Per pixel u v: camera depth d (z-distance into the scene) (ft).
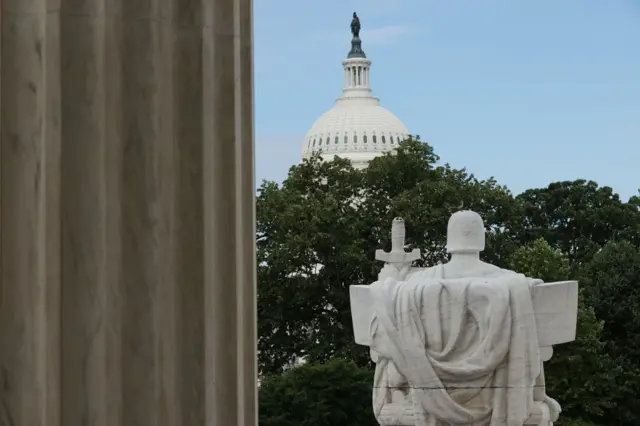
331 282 213.87
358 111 410.11
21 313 14.33
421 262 218.18
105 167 14.79
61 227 14.55
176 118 15.48
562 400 186.80
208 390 15.34
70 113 14.58
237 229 15.98
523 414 56.75
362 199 230.48
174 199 15.30
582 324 187.83
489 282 57.98
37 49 14.44
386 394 60.44
